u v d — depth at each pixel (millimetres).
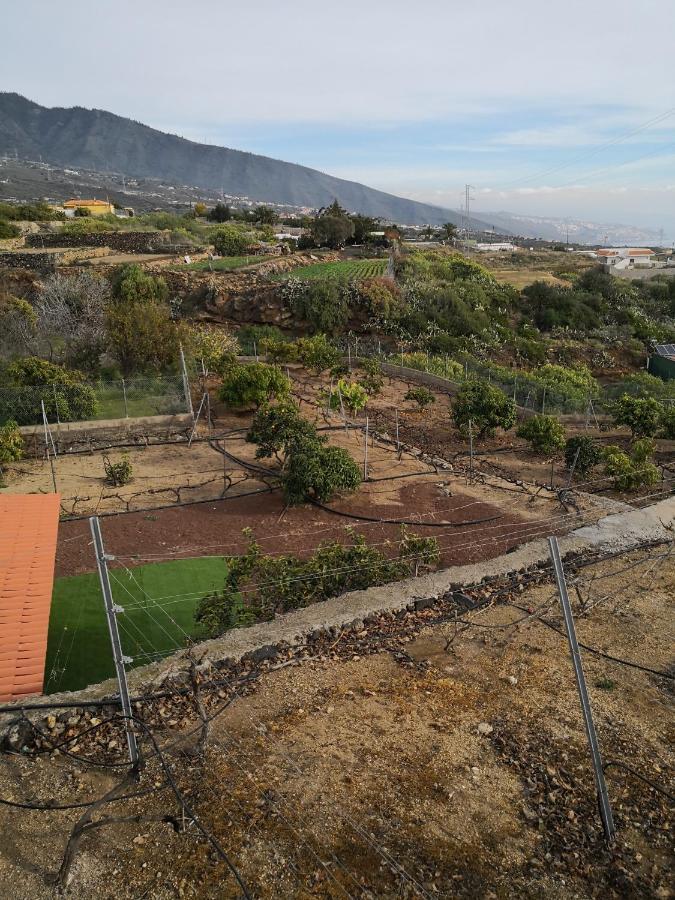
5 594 9242
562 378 33000
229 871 5137
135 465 19812
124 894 4918
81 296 32188
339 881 5062
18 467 19484
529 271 76000
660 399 25469
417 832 5562
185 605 11945
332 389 25250
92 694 7133
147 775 6164
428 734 6844
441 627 9023
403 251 66062
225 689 7469
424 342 35812
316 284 36750
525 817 5762
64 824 5547
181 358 26453
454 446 21828
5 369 24703
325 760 6414
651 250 132750
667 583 10352
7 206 58531
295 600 9828
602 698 7480
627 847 5453
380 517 15922
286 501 16781
